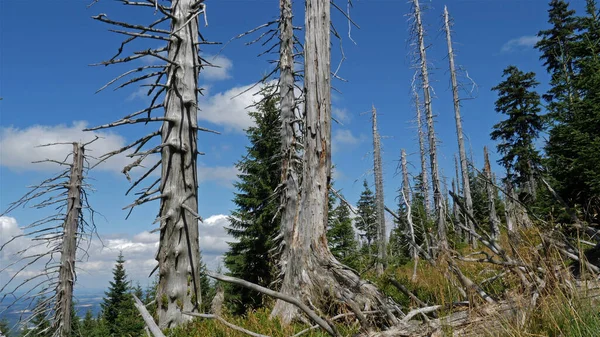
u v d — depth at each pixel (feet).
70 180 45.80
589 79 30.53
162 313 22.25
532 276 11.48
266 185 58.34
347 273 17.80
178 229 23.38
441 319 10.94
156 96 24.89
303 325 16.46
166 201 23.73
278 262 38.32
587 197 25.49
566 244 13.09
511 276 12.61
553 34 72.54
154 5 23.72
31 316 42.01
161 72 25.25
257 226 57.16
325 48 21.62
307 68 21.39
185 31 25.36
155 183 24.29
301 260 18.66
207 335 17.56
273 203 56.65
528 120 76.38
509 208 14.71
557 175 29.01
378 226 76.84
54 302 43.32
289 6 42.14
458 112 73.77
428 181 71.67
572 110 31.53
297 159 39.40
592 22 35.35
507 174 73.05
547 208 24.50
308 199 19.72
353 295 16.84
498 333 9.73
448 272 13.02
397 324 12.76
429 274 14.88
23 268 41.75
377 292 16.88
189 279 23.21
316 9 21.98
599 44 34.42
